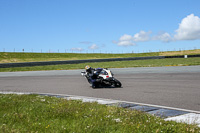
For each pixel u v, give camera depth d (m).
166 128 3.96
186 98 7.57
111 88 10.67
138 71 19.59
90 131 3.89
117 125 4.23
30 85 13.23
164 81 12.49
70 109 5.69
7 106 6.41
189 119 4.84
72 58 60.25
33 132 3.98
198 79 12.71
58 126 4.28
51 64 35.84
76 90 10.52
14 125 4.41
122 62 37.69
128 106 6.50
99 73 11.20
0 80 17.00
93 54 74.75
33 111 5.70
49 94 9.45
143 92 9.16
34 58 58.25
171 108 6.05
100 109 5.73
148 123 4.32
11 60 51.75
